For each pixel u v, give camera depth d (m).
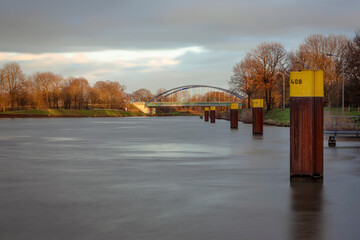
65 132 45.25
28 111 140.25
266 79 91.56
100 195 11.10
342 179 13.42
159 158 19.67
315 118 12.91
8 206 9.89
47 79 151.38
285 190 11.65
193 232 7.75
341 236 7.51
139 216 8.91
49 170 15.77
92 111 171.75
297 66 85.44
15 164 17.55
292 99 12.91
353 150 22.92
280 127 57.66
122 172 15.23
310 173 12.94
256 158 19.61
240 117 100.19
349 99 73.12
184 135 39.19
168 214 9.06
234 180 13.39
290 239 7.35
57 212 9.30
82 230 7.93
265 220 8.54
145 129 53.56
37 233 7.77
